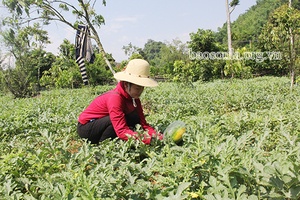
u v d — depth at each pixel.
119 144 3.86
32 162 3.22
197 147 3.04
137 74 3.87
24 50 21.42
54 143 3.64
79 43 13.21
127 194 2.55
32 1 10.23
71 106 9.38
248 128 4.26
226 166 2.37
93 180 2.64
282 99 8.23
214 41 27.38
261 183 2.28
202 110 7.66
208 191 2.35
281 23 13.47
